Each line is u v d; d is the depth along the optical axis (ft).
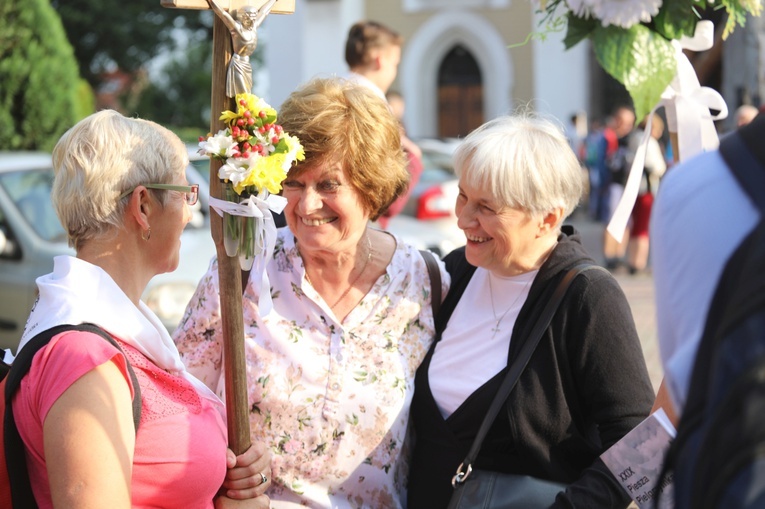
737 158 4.50
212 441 7.13
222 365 8.71
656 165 37.78
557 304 8.09
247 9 7.09
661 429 7.21
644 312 31.24
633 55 7.58
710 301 4.22
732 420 3.70
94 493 5.96
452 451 8.43
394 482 8.69
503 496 7.97
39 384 6.21
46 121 38.11
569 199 8.32
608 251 40.22
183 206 7.22
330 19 58.03
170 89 112.06
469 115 77.56
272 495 8.44
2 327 20.07
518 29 74.33
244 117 7.17
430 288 9.04
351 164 8.20
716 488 3.66
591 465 7.83
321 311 8.62
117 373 6.36
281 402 8.39
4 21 37.60
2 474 6.37
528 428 8.02
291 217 8.40
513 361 8.19
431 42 75.72
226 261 7.48
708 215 4.47
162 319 18.25
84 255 6.98
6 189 20.84
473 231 8.39
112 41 106.32
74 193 6.84
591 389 7.98
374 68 18.43
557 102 70.90
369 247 8.95
